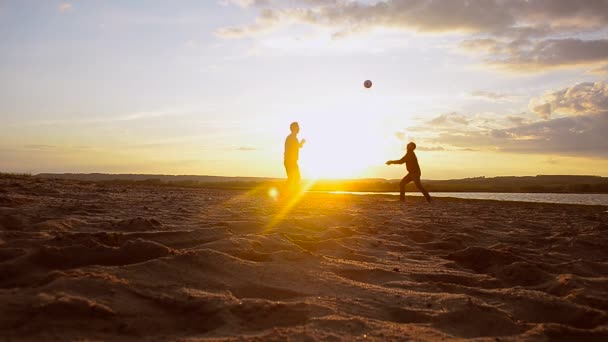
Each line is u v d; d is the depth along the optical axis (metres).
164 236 3.91
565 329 2.33
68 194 9.68
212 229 4.32
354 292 2.84
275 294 2.72
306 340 1.99
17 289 2.35
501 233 6.49
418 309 2.58
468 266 4.21
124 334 2.04
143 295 2.43
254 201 10.66
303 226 5.95
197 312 2.31
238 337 1.99
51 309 2.08
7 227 4.30
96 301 2.25
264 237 4.25
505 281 3.61
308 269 3.27
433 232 6.26
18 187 10.38
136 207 7.28
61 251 3.00
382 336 2.11
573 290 3.14
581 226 7.68
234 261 3.12
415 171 14.29
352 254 4.22
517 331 2.35
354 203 12.35
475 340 2.16
